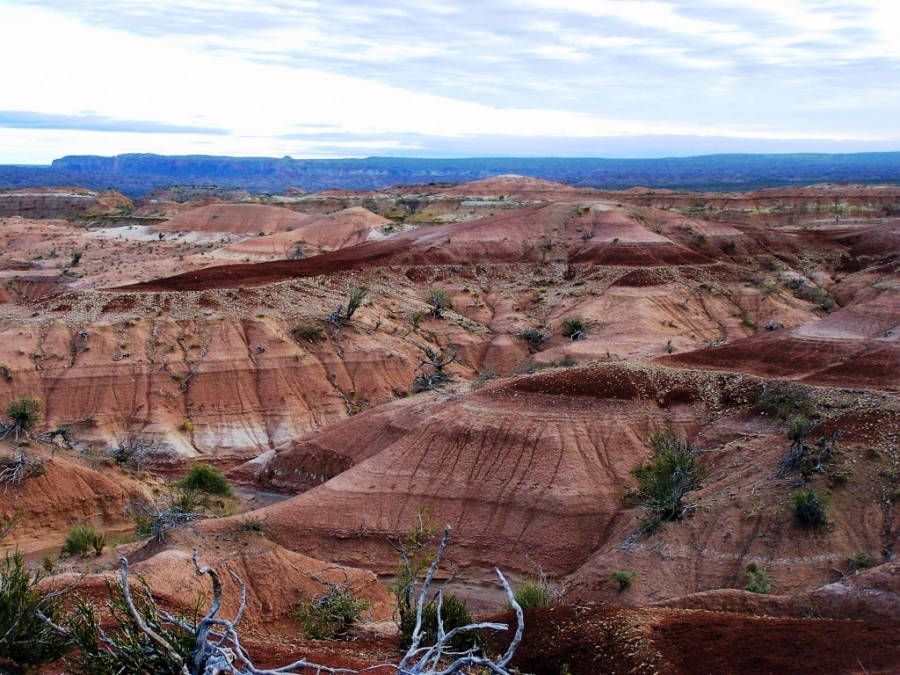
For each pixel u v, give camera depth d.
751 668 20.61
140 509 53.47
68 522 51.28
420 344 93.75
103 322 82.00
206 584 34.34
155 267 132.88
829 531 38.62
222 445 74.50
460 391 61.97
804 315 105.62
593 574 41.16
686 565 39.69
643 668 21.19
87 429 72.44
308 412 79.38
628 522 45.22
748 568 38.12
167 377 77.94
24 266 138.62
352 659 21.44
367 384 83.94
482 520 48.69
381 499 50.88
